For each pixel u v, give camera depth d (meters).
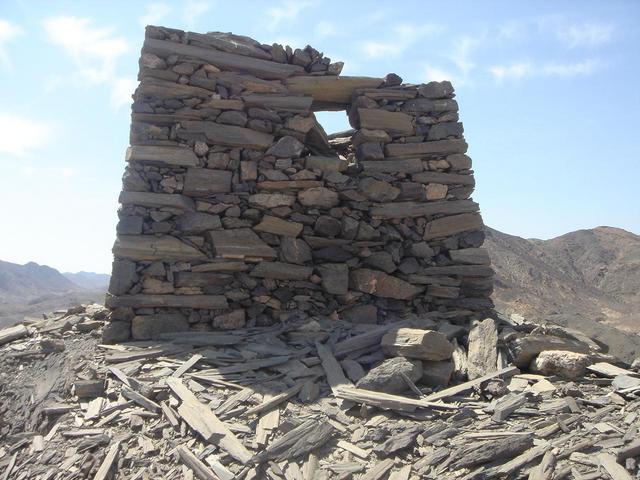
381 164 7.84
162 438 4.75
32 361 6.30
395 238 7.82
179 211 7.07
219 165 7.30
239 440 4.56
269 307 7.42
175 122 7.20
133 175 6.97
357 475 4.17
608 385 5.55
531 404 5.08
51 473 4.47
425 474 4.16
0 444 5.14
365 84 8.04
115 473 4.39
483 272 7.89
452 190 8.01
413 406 5.02
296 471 4.20
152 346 6.44
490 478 4.00
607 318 26.92
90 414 5.13
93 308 7.81
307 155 7.90
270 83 7.64
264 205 7.39
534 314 19.92
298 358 6.29
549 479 3.82
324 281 7.48
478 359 6.17
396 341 6.02
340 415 5.05
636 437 4.19
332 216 7.68
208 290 7.12
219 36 7.73
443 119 8.12
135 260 6.91
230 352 6.39
